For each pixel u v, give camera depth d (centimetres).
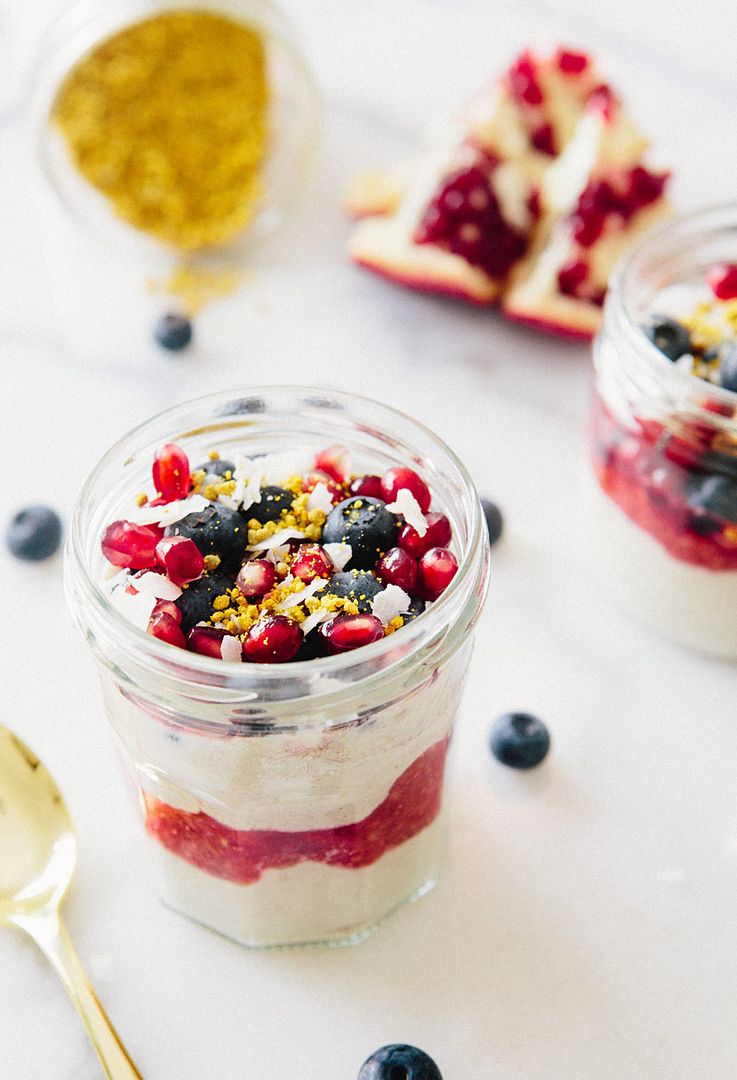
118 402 51
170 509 36
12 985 38
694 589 43
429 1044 37
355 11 67
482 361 53
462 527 36
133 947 38
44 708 43
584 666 45
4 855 39
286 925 38
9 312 54
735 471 41
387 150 61
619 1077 37
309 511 37
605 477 44
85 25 54
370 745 34
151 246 57
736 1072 37
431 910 39
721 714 44
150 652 33
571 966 38
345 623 34
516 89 55
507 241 54
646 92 63
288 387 38
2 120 62
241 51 58
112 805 41
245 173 58
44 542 46
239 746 34
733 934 39
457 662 36
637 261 45
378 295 56
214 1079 37
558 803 42
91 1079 36
